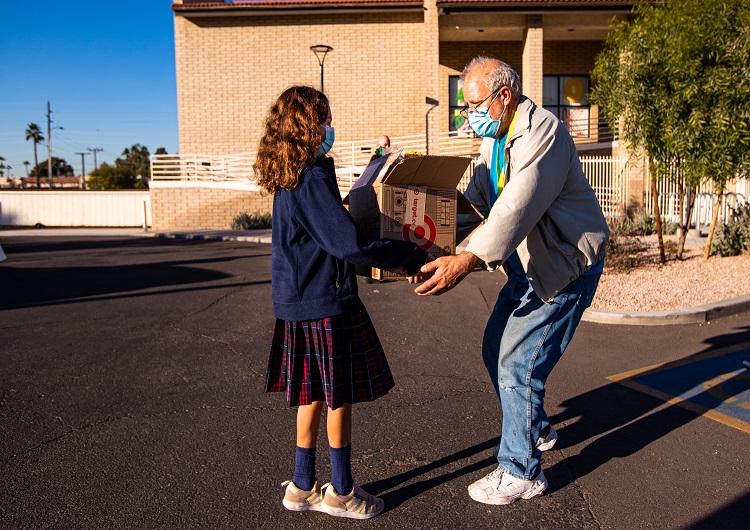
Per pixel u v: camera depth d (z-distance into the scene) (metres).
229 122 22.75
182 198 22.59
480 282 9.30
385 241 2.65
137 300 8.55
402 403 4.48
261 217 21.48
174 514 3.06
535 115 2.91
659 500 3.10
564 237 3.01
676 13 8.16
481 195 3.40
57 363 5.58
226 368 5.41
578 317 3.15
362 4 21.61
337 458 2.93
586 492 3.20
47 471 3.51
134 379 5.12
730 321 6.54
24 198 27.64
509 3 18.56
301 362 2.83
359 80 22.33
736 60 7.86
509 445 3.10
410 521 2.97
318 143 2.68
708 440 3.77
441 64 22.36
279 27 22.33
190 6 21.94
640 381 4.83
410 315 7.30
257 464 3.58
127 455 3.71
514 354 3.10
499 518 2.98
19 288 9.67
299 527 2.94
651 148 8.81
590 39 21.83
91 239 20.58
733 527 2.86
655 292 7.54
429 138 20.16
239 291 9.17
